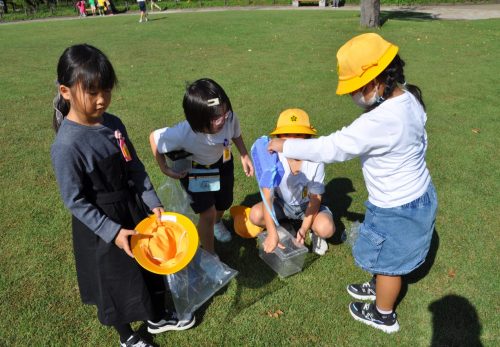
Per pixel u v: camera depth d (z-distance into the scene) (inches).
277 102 231.6
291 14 698.2
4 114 219.3
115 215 73.9
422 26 506.6
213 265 99.7
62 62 63.9
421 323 91.6
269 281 102.7
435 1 882.1
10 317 90.8
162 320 88.2
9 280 101.0
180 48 406.0
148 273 80.8
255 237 118.1
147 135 187.2
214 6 968.9
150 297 80.4
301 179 105.9
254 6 931.3
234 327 90.1
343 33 469.4
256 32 494.3
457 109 219.0
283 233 108.3
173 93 251.4
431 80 273.4
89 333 88.1
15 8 1079.0
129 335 83.3
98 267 74.7
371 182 79.2
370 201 82.9
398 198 77.2
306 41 426.0
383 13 690.2
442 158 164.1
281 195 111.0
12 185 144.5
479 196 137.9
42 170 155.9
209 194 100.0
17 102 241.1
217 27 551.2
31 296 96.7
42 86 279.0
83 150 67.3
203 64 331.0
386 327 89.4
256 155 102.7
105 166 70.3
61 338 86.5
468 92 247.4
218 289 97.0
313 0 890.7
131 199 77.3
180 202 112.4
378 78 70.6
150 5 999.6
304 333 88.9
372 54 69.1
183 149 95.5
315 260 109.9
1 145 177.9
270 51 378.3
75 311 93.0
